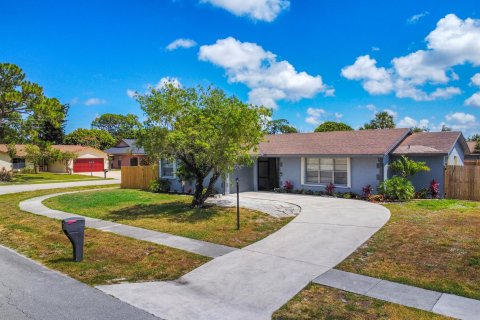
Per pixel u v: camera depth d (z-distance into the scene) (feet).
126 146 191.93
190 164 46.37
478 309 17.57
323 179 62.13
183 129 41.68
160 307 18.34
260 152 65.62
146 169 77.25
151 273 23.71
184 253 27.99
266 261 25.68
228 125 40.22
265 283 21.58
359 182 57.67
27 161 146.92
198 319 17.02
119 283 21.89
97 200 58.65
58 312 17.52
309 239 31.22
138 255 27.66
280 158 66.85
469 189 52.47
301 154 61.36
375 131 65.62
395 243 29.07
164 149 42.83
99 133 242.78
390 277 22.00
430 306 17.97
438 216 39.75
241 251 28.35
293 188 64.95
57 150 144.05
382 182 54.65
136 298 19.49
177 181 69.26
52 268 24.76
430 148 55.98
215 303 18.89
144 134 41.88
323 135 70.59
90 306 18.33
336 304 18.43
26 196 70.49
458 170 53.36
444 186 54.54
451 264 23.91
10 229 38.14
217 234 33.96
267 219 40.52
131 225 38.88
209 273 23.53
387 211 43.47
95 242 31.60
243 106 41.24
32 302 18.76
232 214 43.45
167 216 43.39
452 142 57.06
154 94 42.39
